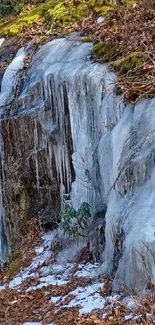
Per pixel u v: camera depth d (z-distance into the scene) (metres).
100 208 6.74
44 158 8.39
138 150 5.75
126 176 5.80
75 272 6.50
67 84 7.64
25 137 8.59
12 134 8.73
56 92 7.97
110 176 6.34
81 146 7.45
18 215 8.74
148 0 8.14
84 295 5.64
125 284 5.14
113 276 5.66
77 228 6.99
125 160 5.84
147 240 4.85
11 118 8.67
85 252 6.87
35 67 9.12
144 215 5.20
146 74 6.60
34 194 8.67
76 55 8.30
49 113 8.21
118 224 5.63
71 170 7.98
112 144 6.29
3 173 8.91
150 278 4.80
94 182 6.95
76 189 7.43
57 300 5.84
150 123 5.87
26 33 10.65
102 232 6.46
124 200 5.78
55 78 8.00
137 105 6.24
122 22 8.41
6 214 8.91
